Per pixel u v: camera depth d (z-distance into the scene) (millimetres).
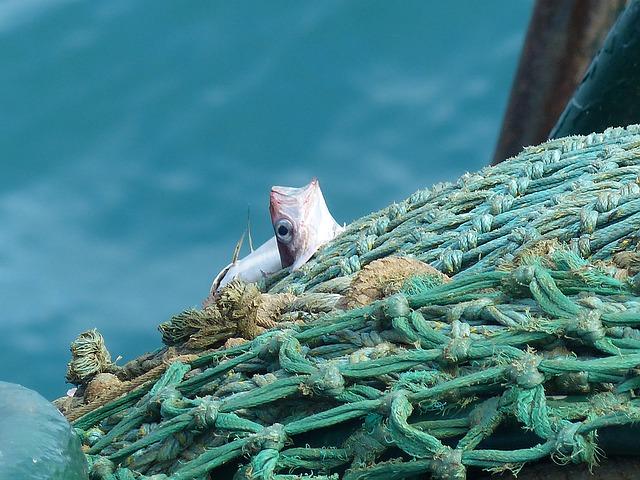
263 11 39094
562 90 12695
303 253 9680
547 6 12680
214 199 34656
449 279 9367
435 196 9555
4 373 30281
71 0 39625
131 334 31406
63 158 35906
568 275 9258
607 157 9492
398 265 9398
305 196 9695
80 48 38656
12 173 35656
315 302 9430
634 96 9930
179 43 38562
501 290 9281
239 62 37969
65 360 30734
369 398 9234
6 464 9117
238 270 9750
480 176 9555
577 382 9172
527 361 9180
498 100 36156
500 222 9438
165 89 37469
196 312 9461
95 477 9305
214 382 9344
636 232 9336
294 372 9281
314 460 9234
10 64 38344
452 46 37688
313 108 36500
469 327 9258
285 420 9273
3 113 37125
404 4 38594
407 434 9188
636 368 9172
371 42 38031
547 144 9578
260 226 34125
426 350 9242
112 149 36062
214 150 35781
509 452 9164
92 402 9430
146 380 9414
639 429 9141
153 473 9305
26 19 39219
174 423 9297
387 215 9570
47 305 32094
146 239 33844
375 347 9281
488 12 38281
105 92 37562
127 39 38812
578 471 9180
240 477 9250
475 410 9195
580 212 9375
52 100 37406
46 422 9164
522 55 12859
